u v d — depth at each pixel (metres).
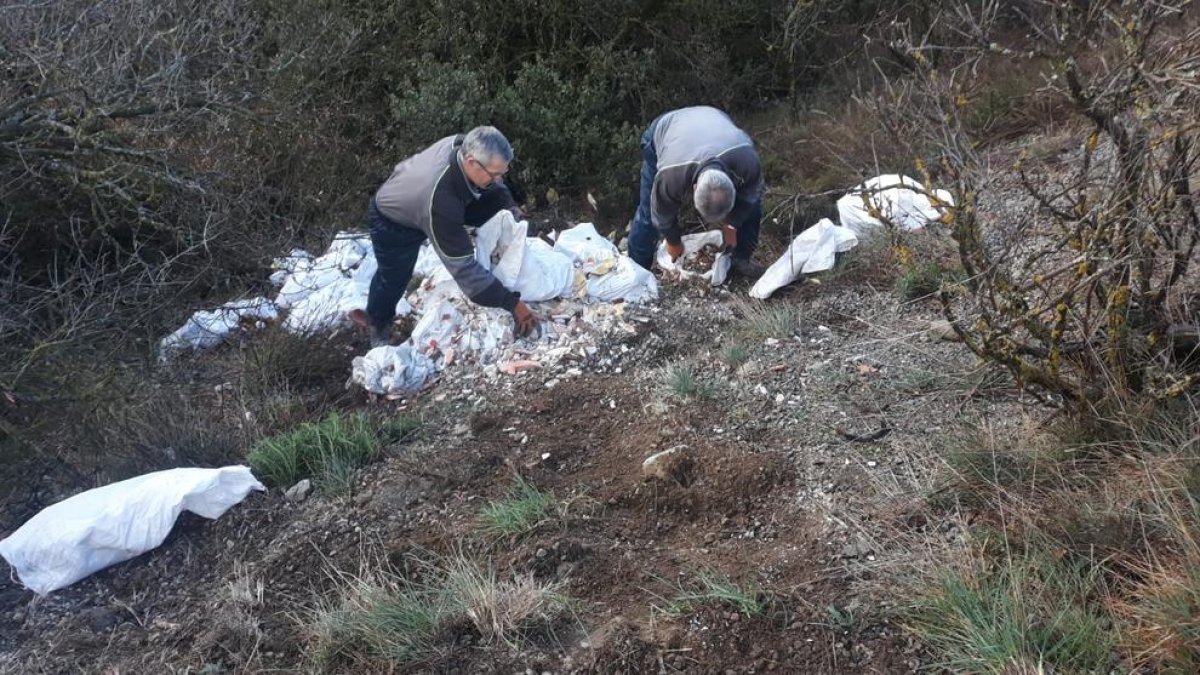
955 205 3.22
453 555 3.44
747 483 3.62
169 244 5.28
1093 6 3.28
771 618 3.05
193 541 3.69
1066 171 4.56
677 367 4.43
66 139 4.80
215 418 4.48
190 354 5.07
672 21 7.83
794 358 4.47
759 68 8.01
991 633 2.80
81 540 3.51
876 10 8.05
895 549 3.25
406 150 6.61
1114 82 3.05
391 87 7.41
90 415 4.08
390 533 3.62
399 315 5.23
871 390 4.11
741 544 3.40
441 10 7.31
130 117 4.98
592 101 7.03
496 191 4.89
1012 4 7.38
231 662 3.12
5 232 4.81
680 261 5.49
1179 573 2.80
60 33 4.86
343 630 3.13
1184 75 2.89
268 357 4.77
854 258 5.20
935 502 3.38
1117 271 3.12
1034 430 3.50
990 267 3.11
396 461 4.02
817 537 3.34
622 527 3.54
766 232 5.88
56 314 4.73
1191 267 3.69
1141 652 2.68
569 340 4.77
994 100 6.35
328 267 5.58
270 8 6.90
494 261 4.92
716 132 4.70
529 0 7.45
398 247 4.59
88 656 3.23
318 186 6.21
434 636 3.10
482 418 4.25
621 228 6.48
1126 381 3.33
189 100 5.18
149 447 4.12
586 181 6.83
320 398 4.71
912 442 3.71
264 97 5.68
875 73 7.61
